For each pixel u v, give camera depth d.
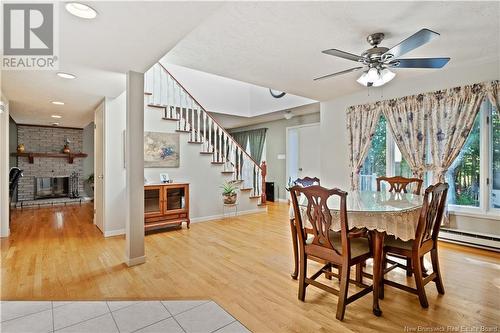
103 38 2.17
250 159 5.93
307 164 7.12
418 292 2.08
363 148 4.41
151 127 4.58
